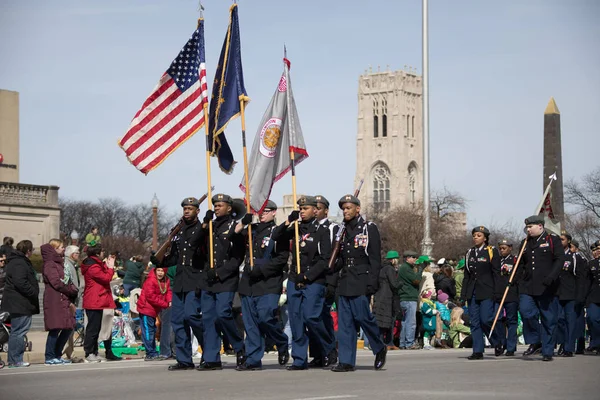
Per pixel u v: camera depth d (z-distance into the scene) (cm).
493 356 2706
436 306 3409
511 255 2709
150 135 2473
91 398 1639
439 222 13188
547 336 2477
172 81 2480
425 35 5175
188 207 2195
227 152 2464
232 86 2388
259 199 2402
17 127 8050
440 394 1638
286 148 2430
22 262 2456
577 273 2855
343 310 2105
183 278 2191
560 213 6250
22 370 2289
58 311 2508
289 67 2416
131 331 3341
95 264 2611
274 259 2158
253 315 2180
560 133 6322
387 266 3209
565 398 1578
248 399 1591
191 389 1759
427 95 5162
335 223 2139
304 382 1861
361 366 2275
